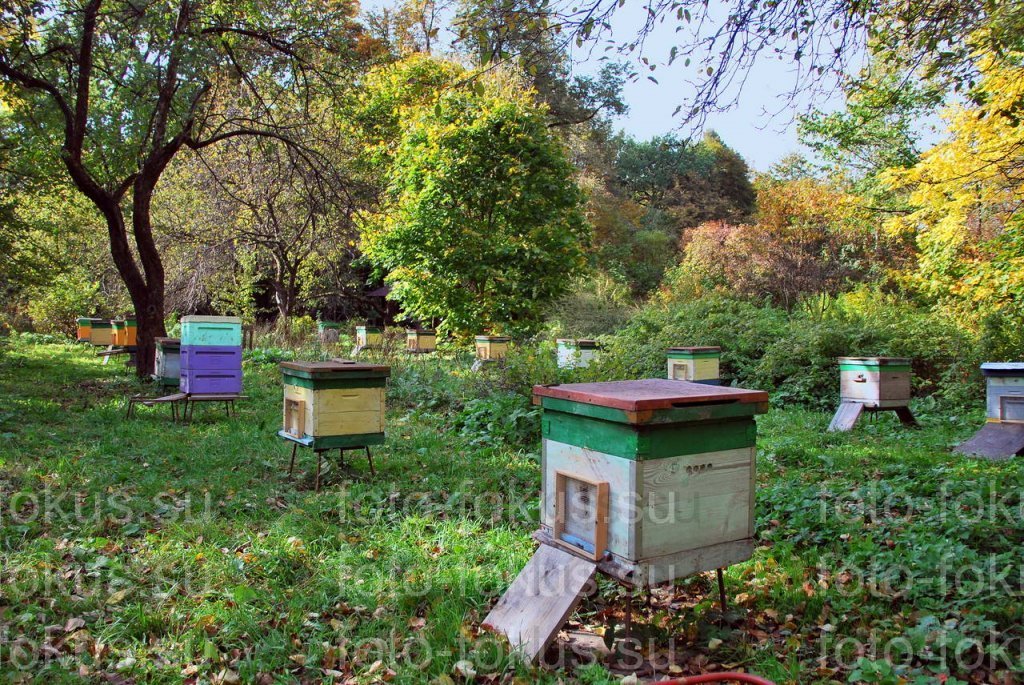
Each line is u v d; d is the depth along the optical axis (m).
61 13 12.30
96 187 13.99
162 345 12.05
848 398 11.12
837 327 14.84
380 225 19.84
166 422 9.95
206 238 24.11
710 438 3.62
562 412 3.87
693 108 5.52
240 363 10.48
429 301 19.97
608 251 35.66
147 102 14.55
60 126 13.90
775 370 14.52
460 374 14.19
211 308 30.30
